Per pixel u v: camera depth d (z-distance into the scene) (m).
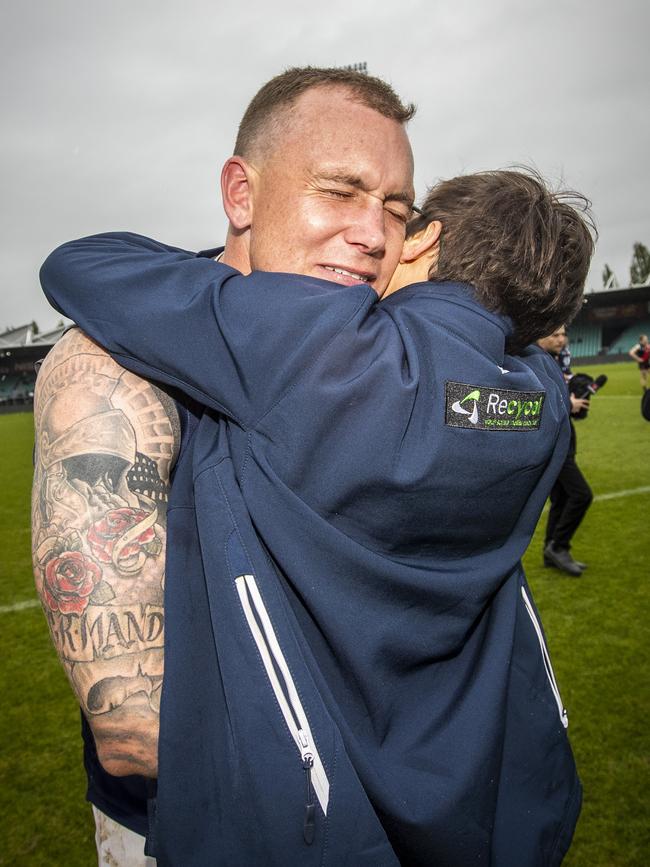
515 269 0.86
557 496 4.57
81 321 0.82
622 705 2.93
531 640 1.02
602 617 3.84
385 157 0.87
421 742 0.80
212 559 0.74
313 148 0.85
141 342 0.78
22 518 7.30
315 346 0.73
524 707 0.98
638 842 2.18
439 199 0.97
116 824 0.96
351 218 0.87
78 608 0.75
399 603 0.78
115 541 0.76
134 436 0.79
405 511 0.76
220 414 0.81
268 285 0.79
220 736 0.75
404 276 1.00
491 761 0.83
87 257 0.87
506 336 0.90
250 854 0.72
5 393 43.94
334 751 0.71
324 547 0.74
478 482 0.80
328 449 0.74
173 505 0.81
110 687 0.75
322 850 0.70
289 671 0.72
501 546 0.91
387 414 0.74
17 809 2.47
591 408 14.53
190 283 0.81
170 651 0.75
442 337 0.79
